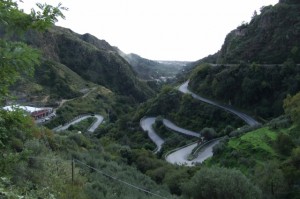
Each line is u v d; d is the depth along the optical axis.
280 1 106.12
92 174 21.12
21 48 4.32
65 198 14.21
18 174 13.21
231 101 82.31
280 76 78.81
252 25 108.19
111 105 124.31
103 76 164.12
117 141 73.31
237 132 52.75
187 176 32.78
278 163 35.28
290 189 30.94
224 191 22.64
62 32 173.12
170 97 89.62
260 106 76.19
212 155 48.28
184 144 61.22
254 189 23.80
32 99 92.25
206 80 90.69
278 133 43.97
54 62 140.00
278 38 93.81
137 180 25.92
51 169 17.53
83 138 38.22
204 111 78.62
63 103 105.62
